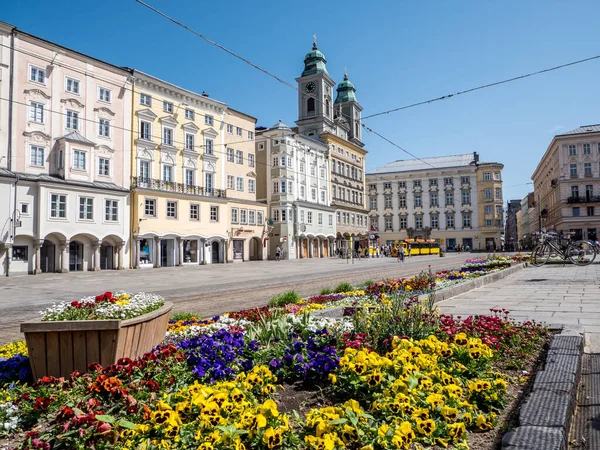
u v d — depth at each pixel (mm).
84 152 35188
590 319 7996
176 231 41812
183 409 3480
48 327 4820
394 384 3670
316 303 11250
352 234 72812
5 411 3914
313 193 63531
